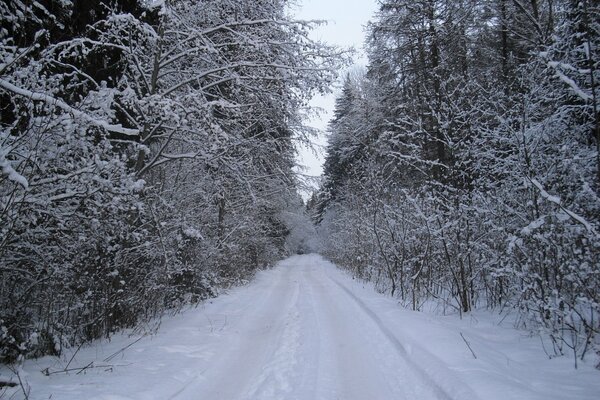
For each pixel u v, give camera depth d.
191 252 11.98
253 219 18.77
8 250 5.66
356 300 12.27
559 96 6.95
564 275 5.93
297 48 9.45
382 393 4.90
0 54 5.50
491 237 8.56
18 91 5.39
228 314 10.67
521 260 7.04
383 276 15.09
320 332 8.15
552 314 6.27
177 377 5.43
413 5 15.30
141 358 6.27
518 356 5.72
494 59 15.65
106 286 7.52
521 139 7.03
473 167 9.01
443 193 9.73
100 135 6.59
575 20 6.79
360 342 7.32
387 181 13.99
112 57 9.26
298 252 65.62
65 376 5.30
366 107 20.81
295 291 16.09
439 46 15.33
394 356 6.24
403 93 16.89
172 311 10.86
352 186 21.16
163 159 8.98
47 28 7.22
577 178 6.33
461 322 7.96
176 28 9.15
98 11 8.57
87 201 6.04
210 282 14.12
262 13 9.65
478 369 4.85
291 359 6.34
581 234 5.68
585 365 5.12
